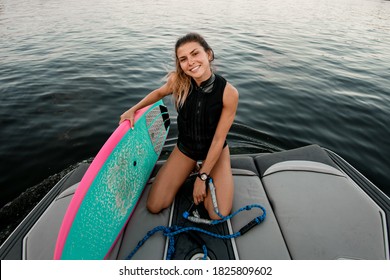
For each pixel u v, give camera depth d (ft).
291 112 14.25
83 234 4.77
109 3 64.49
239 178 7.36
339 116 13.94
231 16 50.19
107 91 16.46
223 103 6.10
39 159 10.43
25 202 8.53
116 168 5.88
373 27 44.57
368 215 5.98
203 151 6.77
